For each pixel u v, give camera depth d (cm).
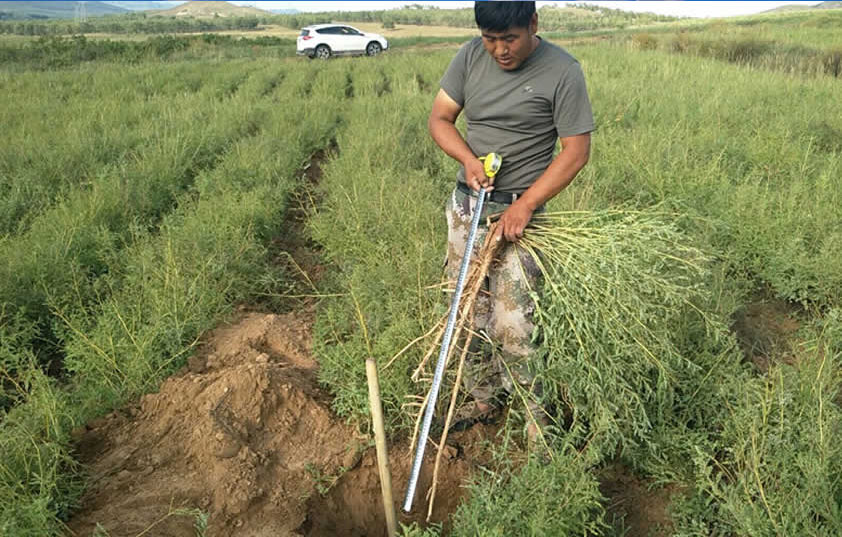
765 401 311
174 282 472
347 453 354
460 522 295
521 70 317
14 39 3422
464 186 349
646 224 338
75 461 333
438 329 377
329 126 1117
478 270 328
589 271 318
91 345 400
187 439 351
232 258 552
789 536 266
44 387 367
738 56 2127
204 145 930
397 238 554
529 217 322
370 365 285
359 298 446
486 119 330
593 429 323
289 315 507
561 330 322
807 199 610
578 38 3534
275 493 332
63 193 719
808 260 516
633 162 734
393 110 1171
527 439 355
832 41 2361
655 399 355
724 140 839
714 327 376
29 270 501
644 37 2417
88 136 962
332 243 592
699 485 304
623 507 336
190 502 321
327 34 2847
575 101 313
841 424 312
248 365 379
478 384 367
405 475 351
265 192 707
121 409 386
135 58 2775
